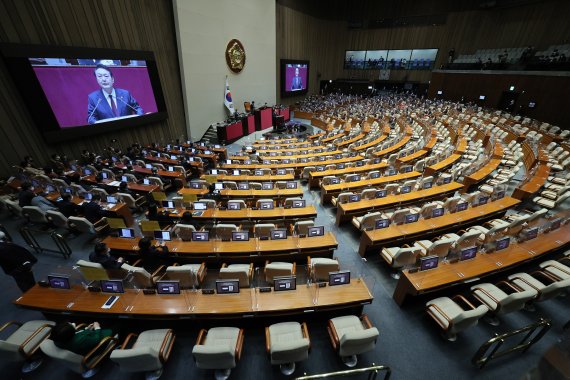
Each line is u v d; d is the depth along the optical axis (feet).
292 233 26.08
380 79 136.15
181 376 15.84
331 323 16.62
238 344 15.52
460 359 16.78
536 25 94.12
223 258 23.13
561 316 19.52
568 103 69.31
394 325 18.98
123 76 50.44
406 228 25.98
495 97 91.04
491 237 23.79
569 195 29.86
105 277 17.12
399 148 58.85
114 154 49.65
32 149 39.47
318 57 135.95
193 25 63.93
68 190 32.19
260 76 93.15
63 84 41.29
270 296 17.42
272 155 56.24
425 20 119.03
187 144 59.82
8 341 15.88
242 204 29.81
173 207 29.68
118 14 49.01
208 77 71.72
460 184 36.63
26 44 36.50
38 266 24.91
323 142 70.18
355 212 30.63
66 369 16.30
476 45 111.14
